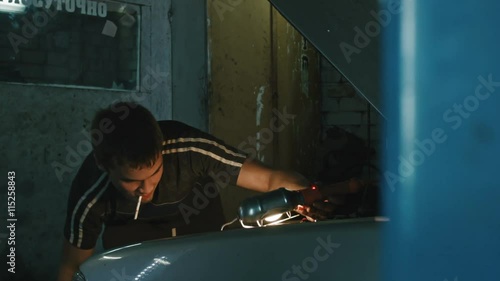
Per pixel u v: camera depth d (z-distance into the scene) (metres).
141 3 3.64
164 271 0.93
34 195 3.23
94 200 1.67
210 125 4.05
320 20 0.86
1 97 3.11
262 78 4.54
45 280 3.26
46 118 3.27
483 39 0.45
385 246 0.52
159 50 3.75
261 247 0.95
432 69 0.47
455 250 0.47
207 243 0.95
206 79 4.02
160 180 1.77
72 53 3.38
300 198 1.16
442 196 0.47
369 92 0.79
